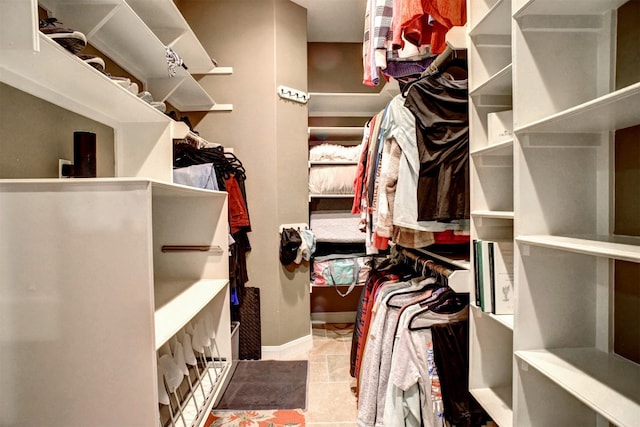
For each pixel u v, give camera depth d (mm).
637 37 1019
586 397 890
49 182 872
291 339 2779
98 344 883
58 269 881
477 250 1385
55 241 879
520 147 1123
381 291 1932
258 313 2654
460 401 1515
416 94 1501
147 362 881
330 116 3482
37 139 1112
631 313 1070
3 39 767
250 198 2670
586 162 1142
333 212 3361
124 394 887
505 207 1460
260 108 2662
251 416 1930
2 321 883
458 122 1461
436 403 1502
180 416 1290
